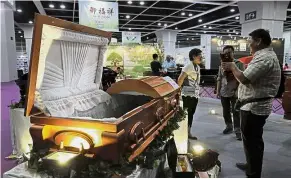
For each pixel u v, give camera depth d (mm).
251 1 8984
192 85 3414
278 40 8758
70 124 1156
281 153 3186
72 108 1589
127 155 1143
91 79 2029
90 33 1677
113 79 4055
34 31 1159
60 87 1607
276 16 8727
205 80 9219
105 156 1101
